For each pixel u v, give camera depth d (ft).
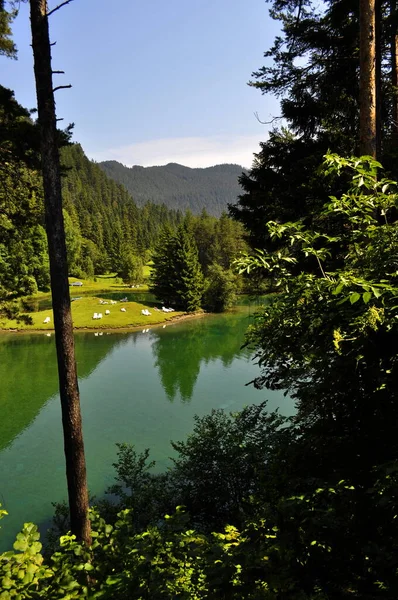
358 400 11.04
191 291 204.64
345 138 32.27
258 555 9.43
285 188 33.27
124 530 11.95
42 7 19.11
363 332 9.41
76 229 366.02
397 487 8.32
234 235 300.20
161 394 86.94
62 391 21.40
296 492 11.75
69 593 9.74
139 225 493.77
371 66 24.73
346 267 11.46
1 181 44.37
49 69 19.85
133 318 183.32
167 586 10.04
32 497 49.06
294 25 35.01
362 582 9.09
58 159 20.89
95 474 54.29
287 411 73.31
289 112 34.63
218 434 35.83
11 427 70.08
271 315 13.34
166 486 35.50
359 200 11.76
